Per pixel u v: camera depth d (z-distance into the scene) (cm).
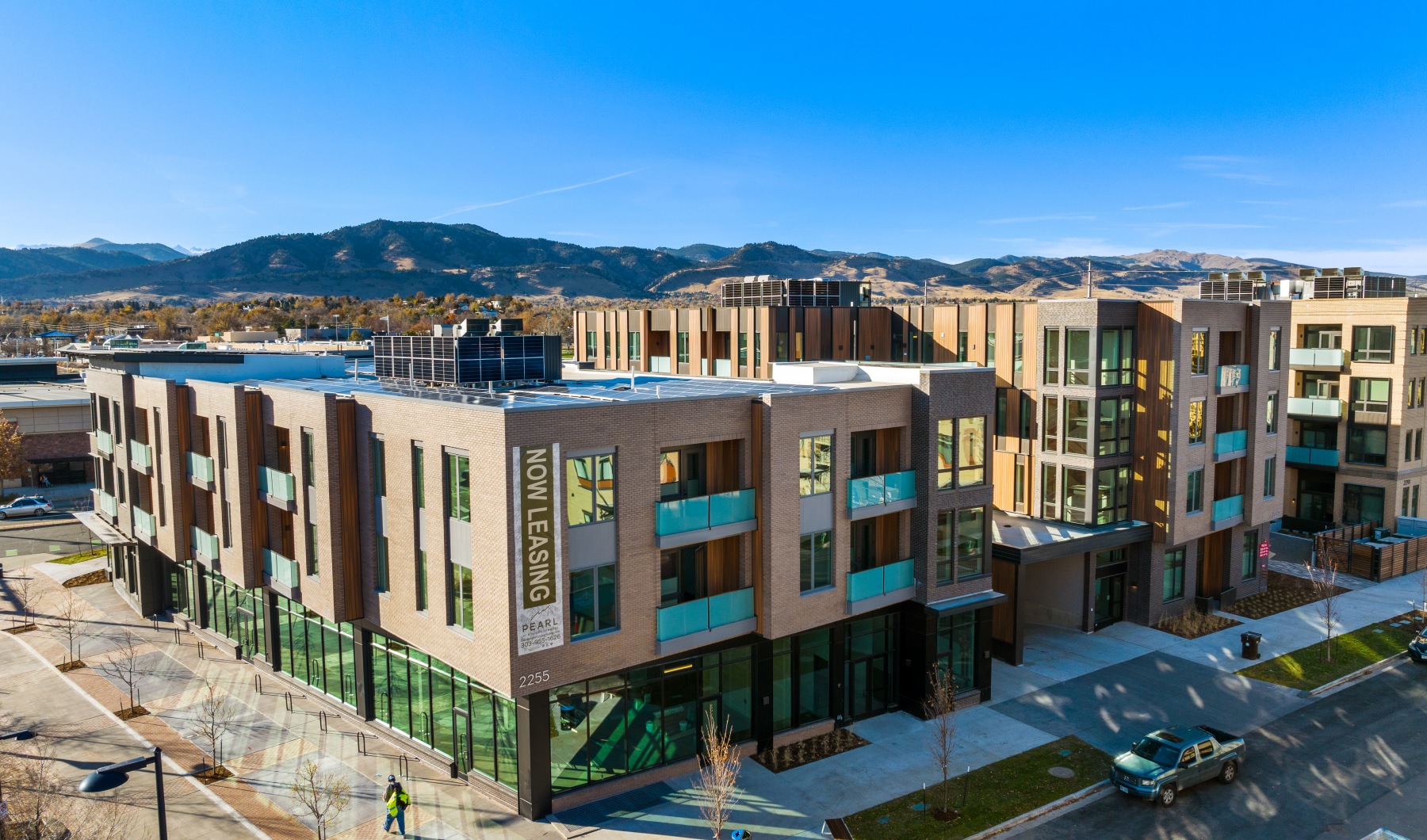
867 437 2723
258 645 3164
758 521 2430
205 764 2453
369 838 2086
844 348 5312
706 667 2453
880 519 2792
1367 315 4822
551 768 2200
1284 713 2798
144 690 2972
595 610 2198
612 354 6506
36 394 7206
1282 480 4078
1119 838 2098
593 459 2159
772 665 2572
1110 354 3484
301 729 2689
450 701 2411
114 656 3291
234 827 2133
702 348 5728
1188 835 2108
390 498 2397
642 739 2358
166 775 2389
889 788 2342
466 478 2148
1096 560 3544
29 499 5928
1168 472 3506
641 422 2214
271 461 2894
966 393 2783
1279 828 2138
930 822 2170
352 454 2522
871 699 2811
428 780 2381
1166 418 3488
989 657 2908
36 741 2594
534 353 3006
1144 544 3606
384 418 2391
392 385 3028
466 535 2156
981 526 2891
